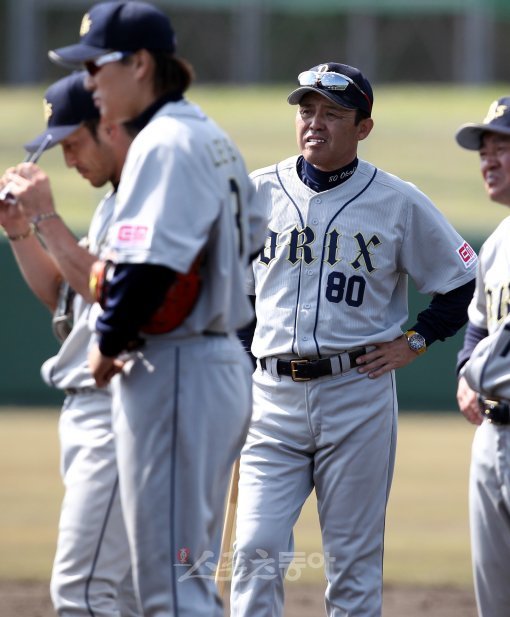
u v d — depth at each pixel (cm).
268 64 11956
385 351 1578
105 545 1269
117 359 1157
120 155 1251
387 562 2353
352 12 11881
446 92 11088
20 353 4547
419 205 1602
